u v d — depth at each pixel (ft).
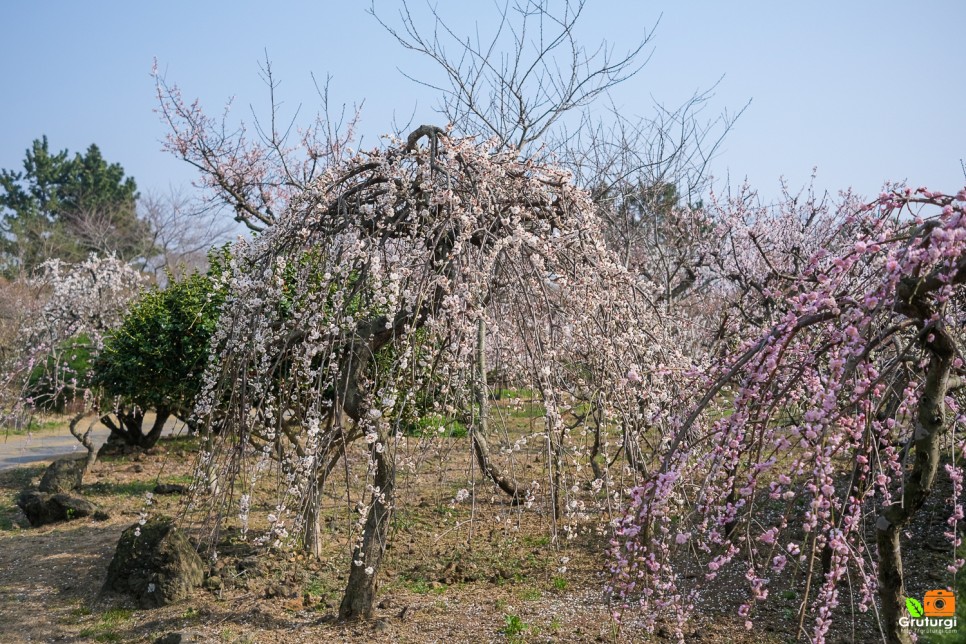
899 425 13.43
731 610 15.10
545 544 19.81
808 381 9.67
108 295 40.32
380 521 15.06
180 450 38.83
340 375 13.52
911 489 9.21
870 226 10.52
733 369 8.76
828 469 8.35
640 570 10.44
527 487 22.47
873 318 8.00
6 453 43.50
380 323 14.67
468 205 13.19
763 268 25.91
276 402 16.05
